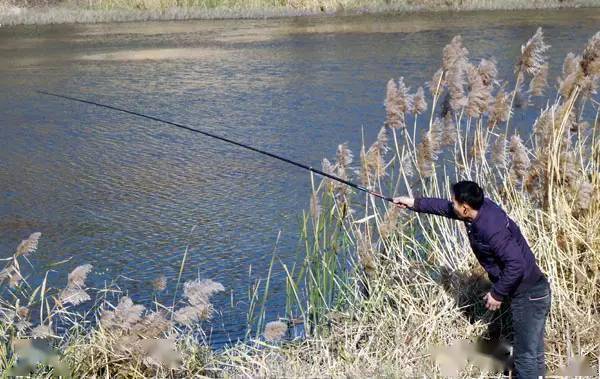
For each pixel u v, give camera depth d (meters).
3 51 27.09
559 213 6.73
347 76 20.59
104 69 22.94
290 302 7.43
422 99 7.44
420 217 7.69
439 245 7.20
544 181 7.01
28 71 23.03
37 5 36.69
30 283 8.74
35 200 11.79
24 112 17.84
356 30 29.41
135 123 16.47
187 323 6.01
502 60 21.50
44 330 6.14
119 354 6.05
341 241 7.54
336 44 26.11
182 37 29.27
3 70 23.33
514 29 27.83
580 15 31.56
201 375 6.11
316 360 6.11
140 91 19.75
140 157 13.95
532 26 28.45
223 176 12.59
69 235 10.32
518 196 7.16
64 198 11.85
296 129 15.42
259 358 6.24
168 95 19.16
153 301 7.82
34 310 7.86
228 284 8.52
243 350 6.42
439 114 7.97
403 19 32.47
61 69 23.17
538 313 5.59
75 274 6.36
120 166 13.41
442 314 6.43
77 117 17.19
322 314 6.85
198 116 16.92
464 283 6.66
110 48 27.02
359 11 35.50
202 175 12.70
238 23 33.31
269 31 30.19
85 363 6.08
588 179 7.24
